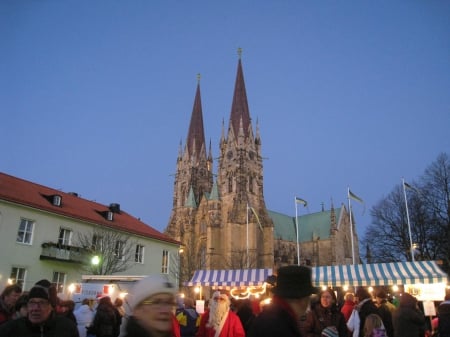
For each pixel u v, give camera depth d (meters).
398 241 72.25
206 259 111.19
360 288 14.98
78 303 25.16
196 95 151.62
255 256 108.81
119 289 27.88
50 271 42.66
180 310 17.30
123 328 4.43
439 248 64.44
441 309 13.68
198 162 140.88
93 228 48.56
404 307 13.47
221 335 10.66
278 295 4.90
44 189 50.38
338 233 130.00
